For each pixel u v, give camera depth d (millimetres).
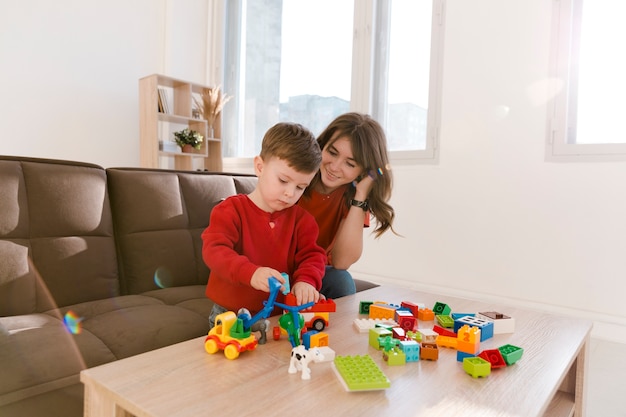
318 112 3195
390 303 1097
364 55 2852
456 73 2471
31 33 2904
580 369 1004
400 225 2660
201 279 1614
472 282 2416
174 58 3602
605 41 2115
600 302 2057
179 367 648
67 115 3102
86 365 869
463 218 2449
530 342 837
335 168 1245
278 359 699
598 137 2146
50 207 1281
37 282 1209
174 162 3598
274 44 3469
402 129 2781
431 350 721
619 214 2014
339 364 639
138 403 531
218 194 1754
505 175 2316
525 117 2254
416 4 2711
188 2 3670
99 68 3252
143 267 1459
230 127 3807
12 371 790
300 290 929
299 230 1122
